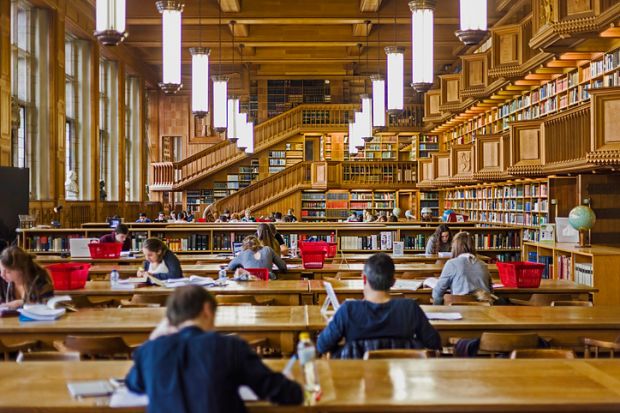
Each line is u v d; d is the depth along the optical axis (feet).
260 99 114.73
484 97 63.46
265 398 10.18
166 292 24.67
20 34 62.85
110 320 18.78
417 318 15.72
